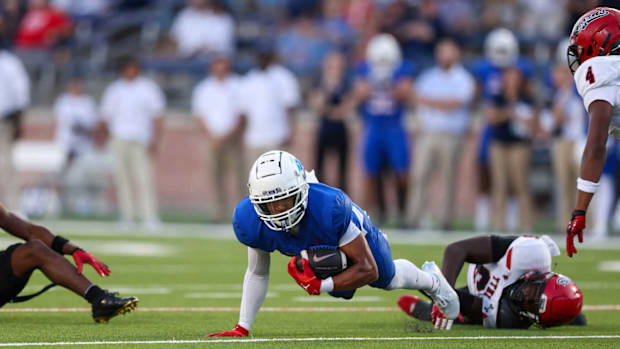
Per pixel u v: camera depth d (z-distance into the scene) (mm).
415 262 28031
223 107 43562
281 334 15203
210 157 44156
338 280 13602
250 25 59625
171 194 54781
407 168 41406
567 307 15164
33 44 58938
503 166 39594
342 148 42625
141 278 25406
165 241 36938
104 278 25266
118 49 60125
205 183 54594
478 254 16047
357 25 54844
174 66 56094
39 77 58500
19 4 60312
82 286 16156
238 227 14148
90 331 15367
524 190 39688
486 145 41500
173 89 56969
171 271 27344
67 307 19125
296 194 13367
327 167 50500
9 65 39125
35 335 14758
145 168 42250
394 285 14703
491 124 39562
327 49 54000
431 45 50812
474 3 56562
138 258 30797
